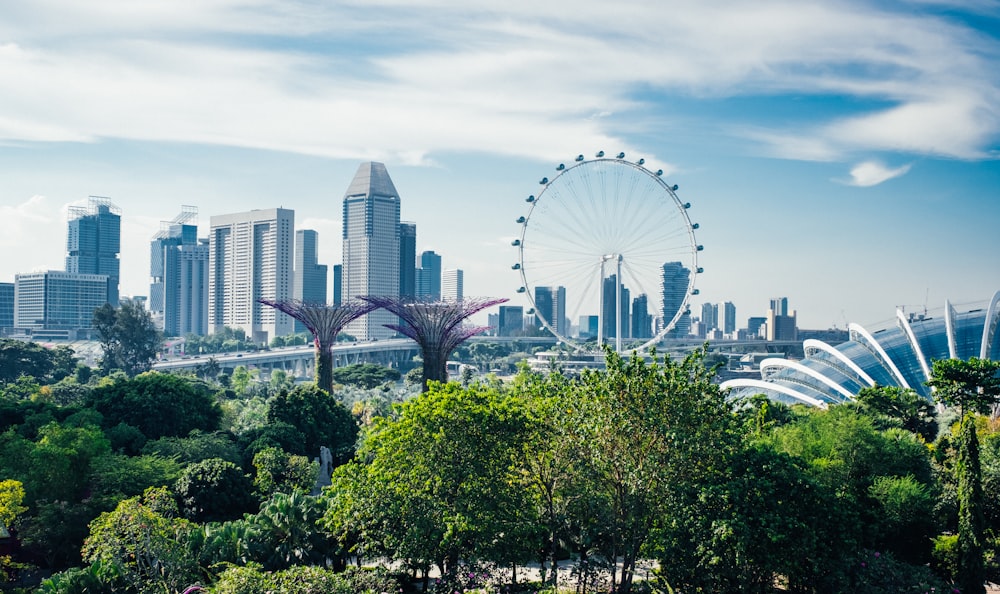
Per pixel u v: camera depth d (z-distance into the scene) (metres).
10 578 68.62
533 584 55.09
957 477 65.94
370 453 92.81
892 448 73.50
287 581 47.00
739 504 52.38
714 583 52.81
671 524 53.72
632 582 59.12
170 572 55.69
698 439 54.62
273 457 91.31
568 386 63.06
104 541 57.16
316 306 142.62
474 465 56.69
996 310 156.00
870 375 154.25
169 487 81.69
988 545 66.25
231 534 60.84
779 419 103.00
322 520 60.25
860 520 59.19
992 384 76.56
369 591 49.12
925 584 53.97
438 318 124.94
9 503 64.06
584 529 59.53
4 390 162.50
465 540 55.75
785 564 51.53
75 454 80.44
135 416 108.69
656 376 56.91
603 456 56.41
